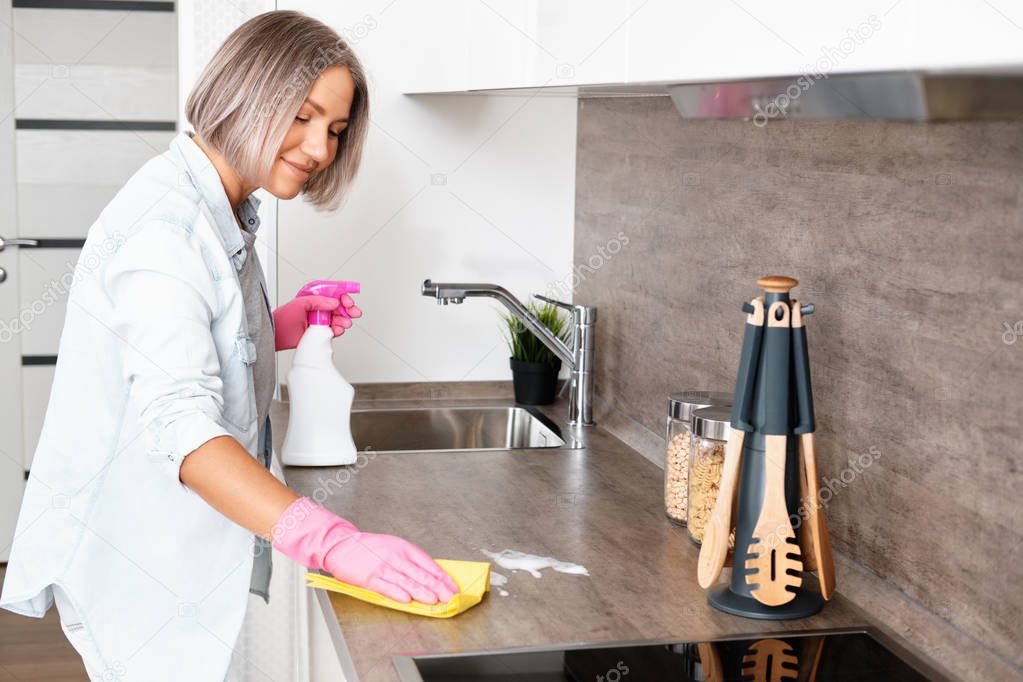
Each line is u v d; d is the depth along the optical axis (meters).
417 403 2.49
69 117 3.37
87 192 3.42
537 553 1.50
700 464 1.50
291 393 1.95
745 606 1.30
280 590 2.40
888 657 1.19
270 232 2.41
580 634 1.23
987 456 1.13
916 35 0.69
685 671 1.14
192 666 1.46
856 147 1.37
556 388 2.52
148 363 1.21
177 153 1.39
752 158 1.67
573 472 1.93
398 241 2.48
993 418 1.12
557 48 1.46
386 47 2.39
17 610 1.46
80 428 1.39
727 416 1.47
